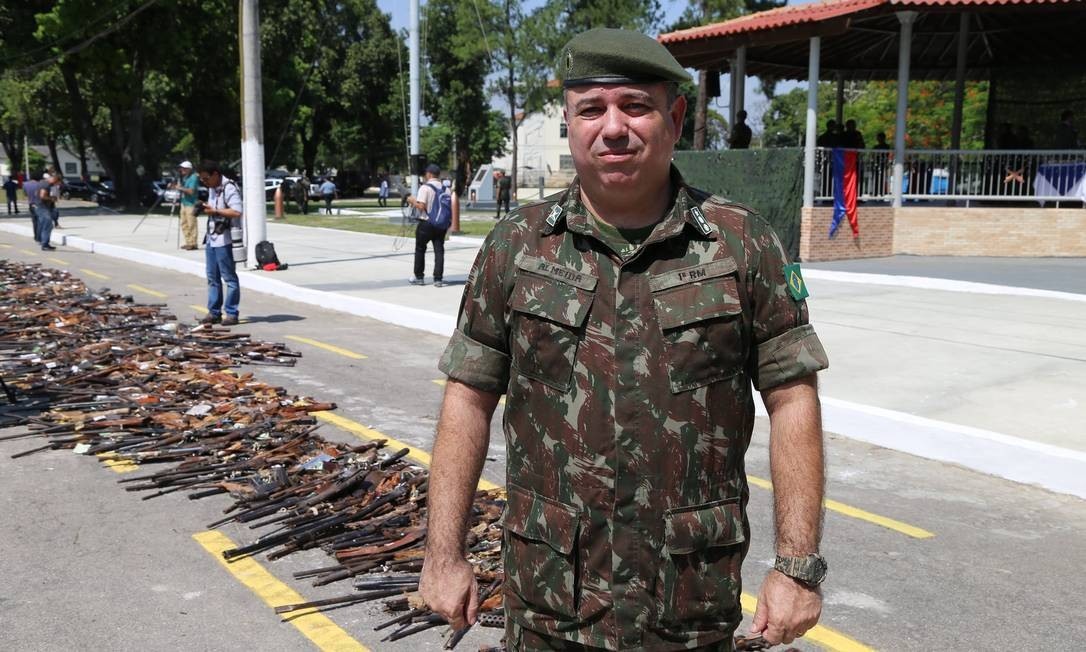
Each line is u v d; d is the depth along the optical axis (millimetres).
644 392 1916
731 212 1999
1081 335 9594
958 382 7645
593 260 1968
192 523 4762
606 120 1881
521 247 2039
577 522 1950
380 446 5863
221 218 10547
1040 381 7652
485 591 3830
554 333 1957
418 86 21938
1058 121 20703
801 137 49219
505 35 44625
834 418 6773
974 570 4422
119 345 8555
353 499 4852
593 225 1982
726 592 1980
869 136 37688
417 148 22109
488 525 4457
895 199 17172
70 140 83688
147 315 10711
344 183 59969
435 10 56938
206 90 39594
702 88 25219
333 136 65125
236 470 5375
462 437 2105
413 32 21797
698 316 1906
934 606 4039
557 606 1977
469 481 2117
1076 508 5301
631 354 1924
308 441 5895
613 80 1881
